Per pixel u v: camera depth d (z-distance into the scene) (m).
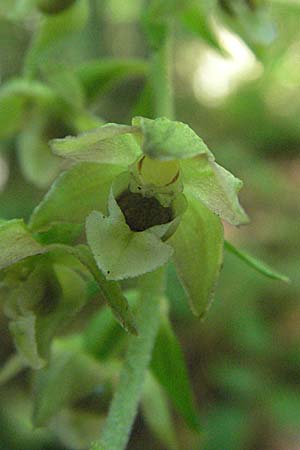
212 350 0.22
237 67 0.43
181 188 0.08
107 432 0.09
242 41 0.12
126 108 0.37
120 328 0.11
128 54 0.38
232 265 0.21
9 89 0.13
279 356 0.20
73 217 0.08
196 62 0.47
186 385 0.10
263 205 0.30
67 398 0.10
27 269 0.09
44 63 0.12
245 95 0.40
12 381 0.20
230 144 0.31
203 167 0.08
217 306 0.21
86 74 0.12
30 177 0.13
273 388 0.19
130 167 0.08
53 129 0.13
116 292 0.08
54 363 0.10
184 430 0.21
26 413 0.19
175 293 0.19
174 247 0.08
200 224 0.08
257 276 0.21
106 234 0.08
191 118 0.42
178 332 0.22
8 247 0.08
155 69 0.11
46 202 0.08
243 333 0.20
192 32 0.12
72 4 0.12
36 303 0.09
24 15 0.12
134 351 0.09
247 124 0.40
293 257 0.25
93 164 0.08
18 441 0.18
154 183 0.08
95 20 0.36
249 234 0.28
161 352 0.10
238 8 0.11
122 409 0.09
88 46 0.36
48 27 0.12
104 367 0.11
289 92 0.40
